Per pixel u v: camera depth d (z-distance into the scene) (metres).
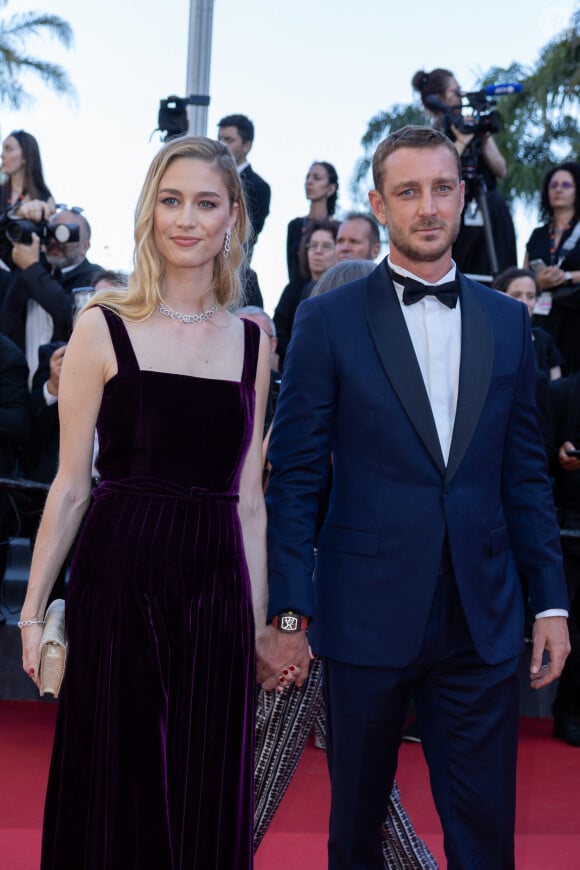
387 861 2.70
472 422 2.42
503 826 2.39
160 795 2.12
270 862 3.32
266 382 2.39
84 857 2.14
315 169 6.82
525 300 5.35
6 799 3.80
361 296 2.51
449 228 2.43
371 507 2.42
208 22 6.49
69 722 2.16
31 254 5.46
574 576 5.04
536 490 2.54
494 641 2.39
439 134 2.44
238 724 2.24
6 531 5.09
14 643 5.09
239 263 2.39
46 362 5.14
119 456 2.20
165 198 2.26
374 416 2.42
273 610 2.35
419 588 2.38
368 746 2.41
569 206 6.09
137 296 2.25
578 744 4.72
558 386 5.06
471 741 2.39
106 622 2.13
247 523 2.37
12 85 12.27
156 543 2.16
